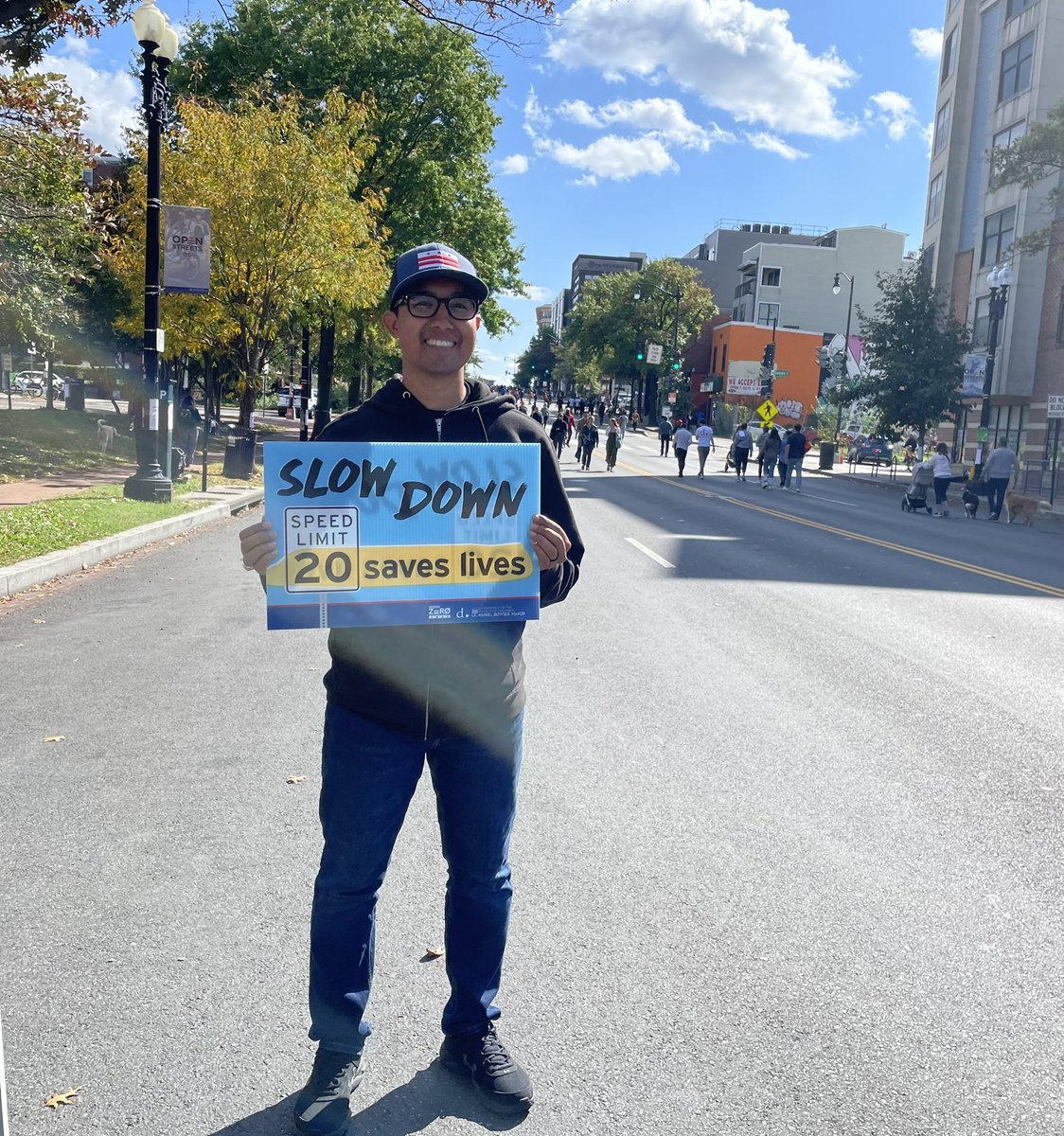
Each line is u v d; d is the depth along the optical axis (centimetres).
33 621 834
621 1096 264
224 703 611
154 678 667
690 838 432
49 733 553
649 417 9306
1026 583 1189
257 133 2075
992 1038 294
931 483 2369
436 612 251
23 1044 279
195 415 2230
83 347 3112
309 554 246
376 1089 266
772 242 11012
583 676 698
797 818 457
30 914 354
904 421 3675
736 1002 309
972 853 424
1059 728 605
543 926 353
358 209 2298
